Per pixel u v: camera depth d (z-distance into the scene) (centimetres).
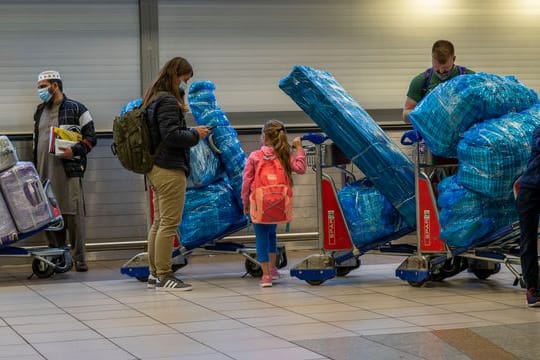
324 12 1020
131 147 692
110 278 819
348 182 832
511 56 1067
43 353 482
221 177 796
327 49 1021
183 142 689
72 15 966
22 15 956
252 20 1002
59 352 484
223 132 788
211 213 780
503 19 1064
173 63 706
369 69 1031
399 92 1039
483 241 670
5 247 820
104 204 976
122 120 696
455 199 666
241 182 786
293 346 483
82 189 912
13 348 497
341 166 796
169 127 686
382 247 747
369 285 723
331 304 625
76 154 880
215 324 555
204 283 760
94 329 549
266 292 695
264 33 1005
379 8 1032
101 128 973
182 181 704
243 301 649
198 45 991
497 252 682
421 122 679
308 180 1027
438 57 730
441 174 738
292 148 776
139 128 691
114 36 974
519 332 509
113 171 977
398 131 1041
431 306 607
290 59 1013
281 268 836
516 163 640
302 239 1029
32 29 958
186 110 703
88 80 970
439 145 670
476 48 1058
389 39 1035
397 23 1037
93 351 484
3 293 727
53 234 904
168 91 702
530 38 1070
